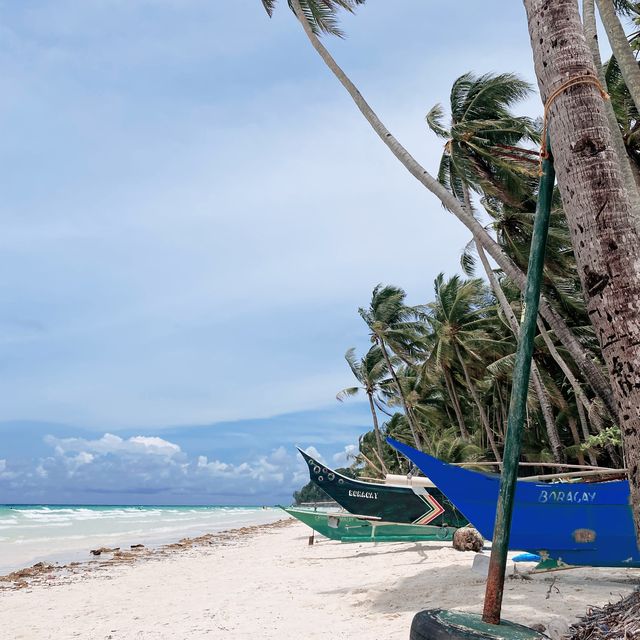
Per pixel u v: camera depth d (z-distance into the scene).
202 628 6.77
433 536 14.55
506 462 4.16
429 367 31.06
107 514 76.94
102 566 15.74
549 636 4.17
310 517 15.63
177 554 18.73
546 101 4.38
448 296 29.72
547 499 7.59
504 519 4.09
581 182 4.06
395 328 35.50
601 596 6.55
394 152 12.87
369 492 15.13
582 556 7.50
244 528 36.91
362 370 39.88
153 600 9.45
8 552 21.45
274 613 7.31
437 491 14.52
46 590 11.35
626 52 10.20
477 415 37.78
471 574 8.66
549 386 24.23
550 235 19.06
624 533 7.41
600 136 4.12
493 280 19.66
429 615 3.99
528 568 8.88
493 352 28.14
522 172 16.55
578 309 20.83
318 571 11.38
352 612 6.98
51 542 26.70
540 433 29.92
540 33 4.51
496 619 3.96
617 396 3.79
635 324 3.75
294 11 14.82
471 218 12.09
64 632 7.25
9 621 8.23
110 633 6.95
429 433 41.97
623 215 3.96
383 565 11.28
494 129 17.52
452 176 20.41
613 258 3.88
